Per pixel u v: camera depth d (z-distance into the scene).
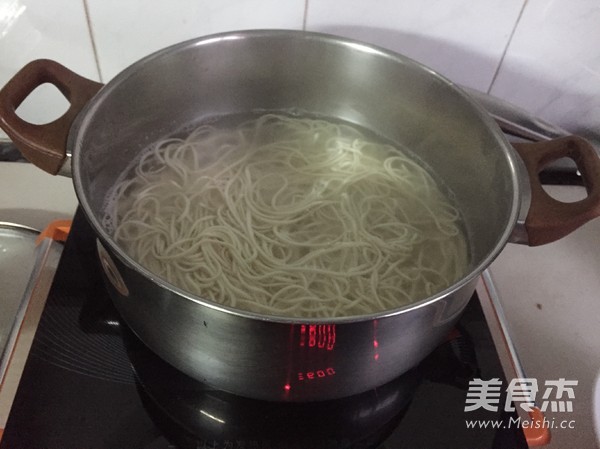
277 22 0.84
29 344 0.70
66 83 0.68
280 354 0.52
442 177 0.86
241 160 0.85
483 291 0.78
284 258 0.75
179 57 0.75
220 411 0.63
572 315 0.83
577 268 0.89
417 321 0.53
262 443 0.60
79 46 0.83
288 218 0.80
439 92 0.77
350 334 0.50
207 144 0.86
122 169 0.80
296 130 0.90
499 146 0.69
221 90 0.85
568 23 0.84
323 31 0.86
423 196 0.84
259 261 0.74
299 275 0.73
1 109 0.61
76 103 0.67
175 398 0.63
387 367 0.58
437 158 0.85
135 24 0.82
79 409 0.61
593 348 0.80
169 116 0.83
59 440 0.58
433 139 0.84
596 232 0.94
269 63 0.82
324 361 0.54
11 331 0.68
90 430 0.60
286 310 0.69
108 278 0.60
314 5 0.82
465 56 0.89
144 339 0.62
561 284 0.87
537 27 0.85
